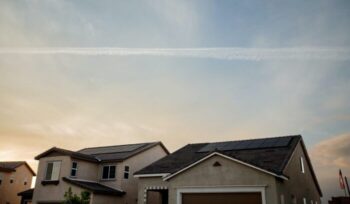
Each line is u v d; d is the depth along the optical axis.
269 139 22.94
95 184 26.17
